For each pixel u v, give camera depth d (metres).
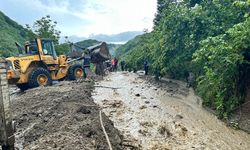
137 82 22.20
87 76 23.11
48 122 8.56
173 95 15.66
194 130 9.33
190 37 15.30
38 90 15.00
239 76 10.38
